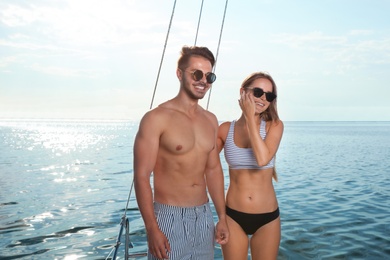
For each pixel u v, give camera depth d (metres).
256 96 3.07
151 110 2.46
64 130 107.69
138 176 2.36
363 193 12.14
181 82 2.51
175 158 2.46
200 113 2.69
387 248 6.55
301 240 7.10
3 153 31.73
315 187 13.59
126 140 53.78
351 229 7.76
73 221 9.20
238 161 3.22
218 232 2.79
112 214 9.85
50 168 20.98
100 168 20.80
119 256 6.48
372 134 78.12
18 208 10.77
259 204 3.19
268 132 3.18
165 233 2.46
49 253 6.91
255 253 3.28
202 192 2.63
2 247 7.29
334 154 29.84
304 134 80.31
